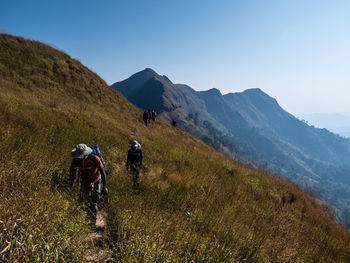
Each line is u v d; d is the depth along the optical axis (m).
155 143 12.79
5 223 1.98
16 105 9.19
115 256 2.58
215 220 4.79
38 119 8.08
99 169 3.68
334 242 8.26
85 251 2.45
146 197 4.84
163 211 4.29
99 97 23.45
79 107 15.12
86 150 3.63
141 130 16.61
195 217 4.62
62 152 5.29
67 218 2.62
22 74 18.92
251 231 5.11
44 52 24.02
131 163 5.95
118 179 5.42
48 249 1.89
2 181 2.85
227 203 6.55
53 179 3.69
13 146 4.27
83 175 3.69
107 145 8.30
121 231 3.07
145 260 2.47
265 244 4.65
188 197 5.78
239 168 13.35
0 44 20.52
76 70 25.17
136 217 3.48
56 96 17.64
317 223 9.67
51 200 2.74
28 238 1.92
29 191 2.76
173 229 3.52
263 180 12.48
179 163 9.95
